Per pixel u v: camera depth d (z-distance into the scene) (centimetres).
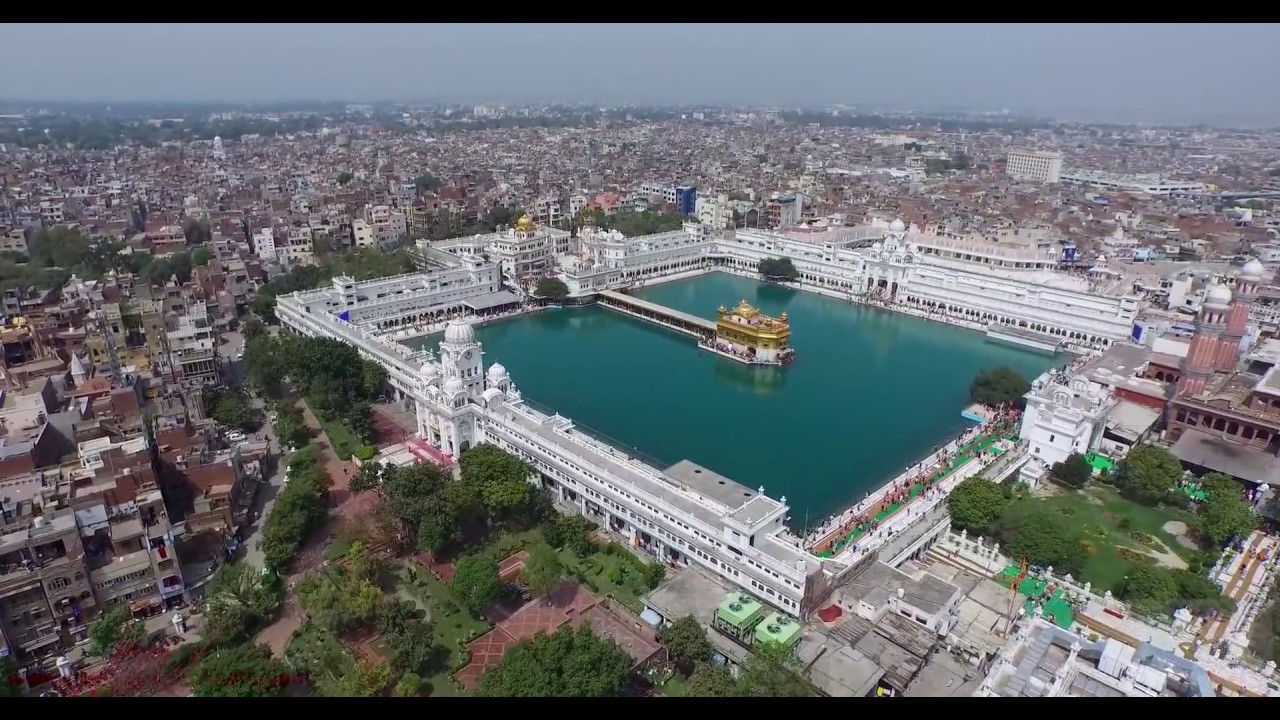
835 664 11788
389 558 14988
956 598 13325
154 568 13250
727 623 12550
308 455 17775
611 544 15425
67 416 16375
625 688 11638
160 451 16600
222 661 11031
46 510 13250
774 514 14325
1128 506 17412
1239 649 12562
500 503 15425
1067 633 10825
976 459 19125
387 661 12100
